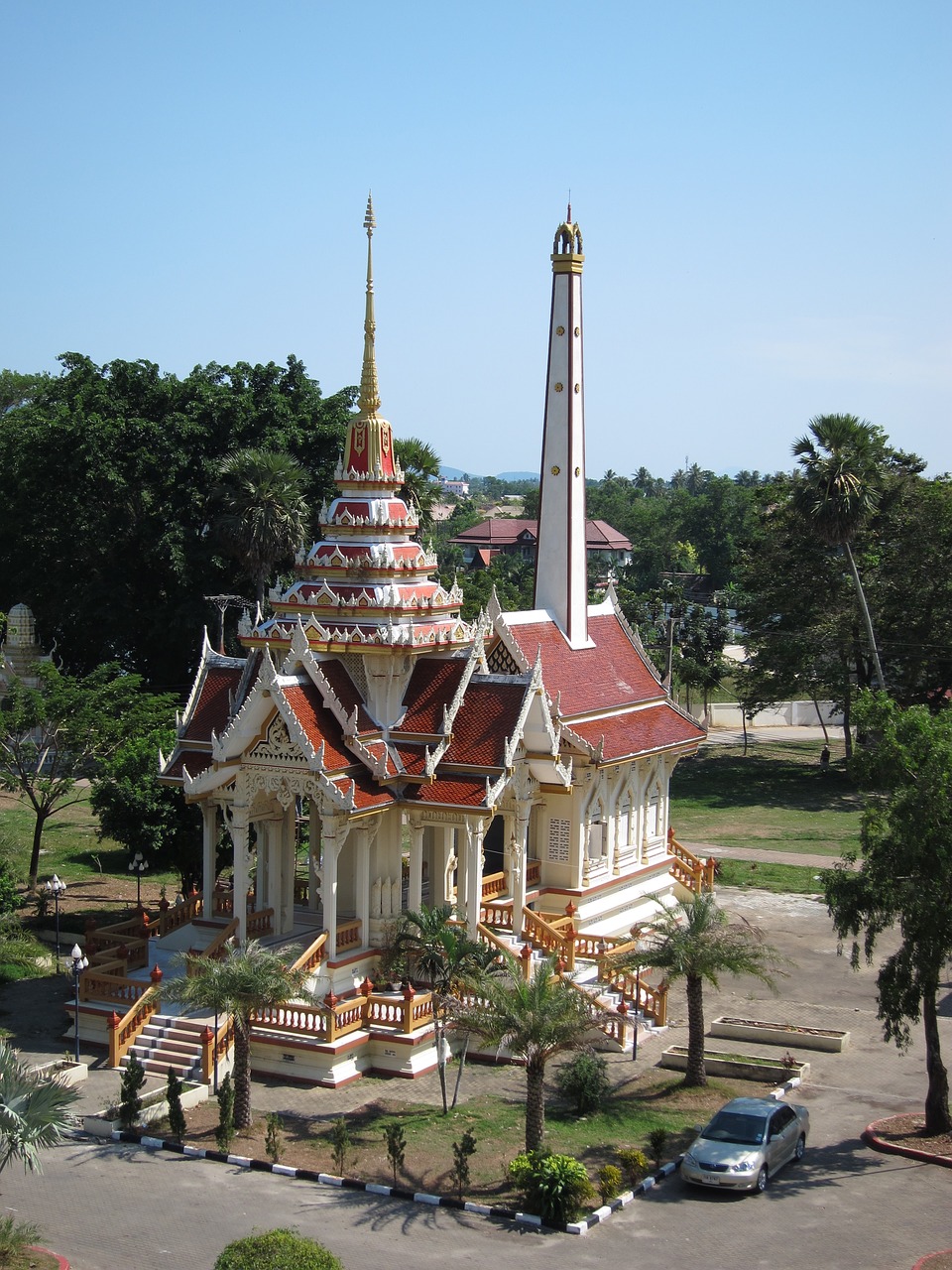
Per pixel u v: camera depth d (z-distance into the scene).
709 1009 51.44
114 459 94.56
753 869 73.12
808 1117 40.50
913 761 40.44
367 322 52.50
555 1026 36.41
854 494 86.00
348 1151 38.38
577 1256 32.94
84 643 98.12
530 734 50.84
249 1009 39.91
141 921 51.22
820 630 99.31
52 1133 31.06
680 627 117.81
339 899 51.00
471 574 136.38
